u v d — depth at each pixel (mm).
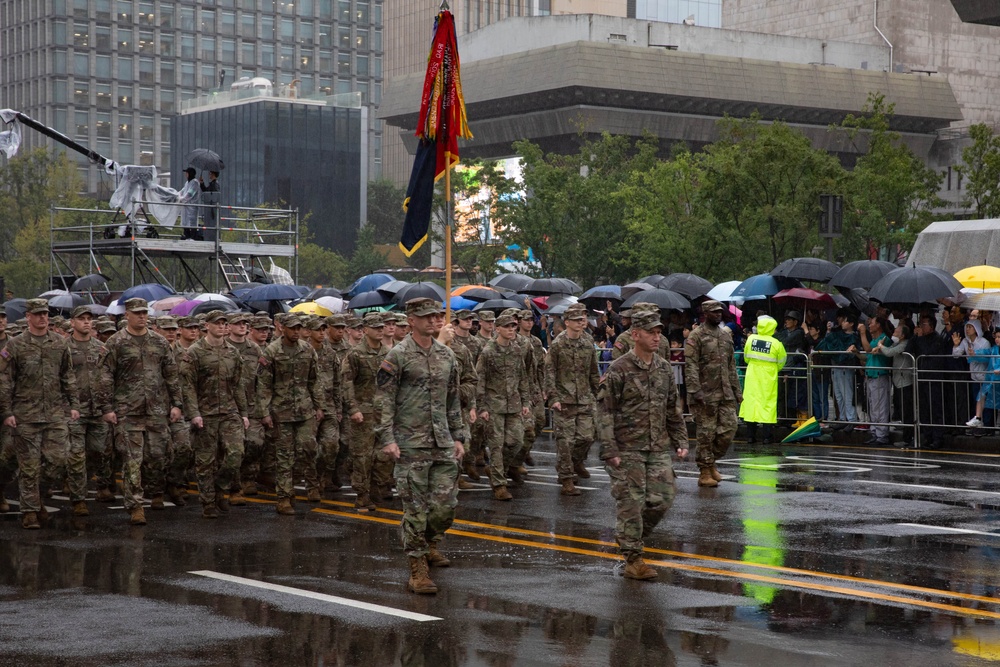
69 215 124000
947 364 28656
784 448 29172
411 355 13875
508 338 21672
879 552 15711
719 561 15195
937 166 141500
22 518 19047
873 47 149250
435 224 93000
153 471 20219
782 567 14781
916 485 22156
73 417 19453
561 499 21172
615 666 10445
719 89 128625
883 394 29734
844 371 30500
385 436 13688
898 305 30016
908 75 138375
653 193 73250
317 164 173625
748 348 29672
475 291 37219
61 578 14594
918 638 11336
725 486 22109
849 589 13508
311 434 20594
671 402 14414
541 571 14711
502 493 21109
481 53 142750
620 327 36750
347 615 12422
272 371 20281
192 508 20859
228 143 174125
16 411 18906
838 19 157625
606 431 14156
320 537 17516
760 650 10922
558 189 76938
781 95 131125
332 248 174125
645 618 12188
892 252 74562
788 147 57000
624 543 14102
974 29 156750
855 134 71312
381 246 170500
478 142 137375
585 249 76250
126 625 12094
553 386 21719
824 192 56969
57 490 23375
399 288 37938
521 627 11859
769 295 32250
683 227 62094
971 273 30516
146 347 19562
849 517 18562
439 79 22859
